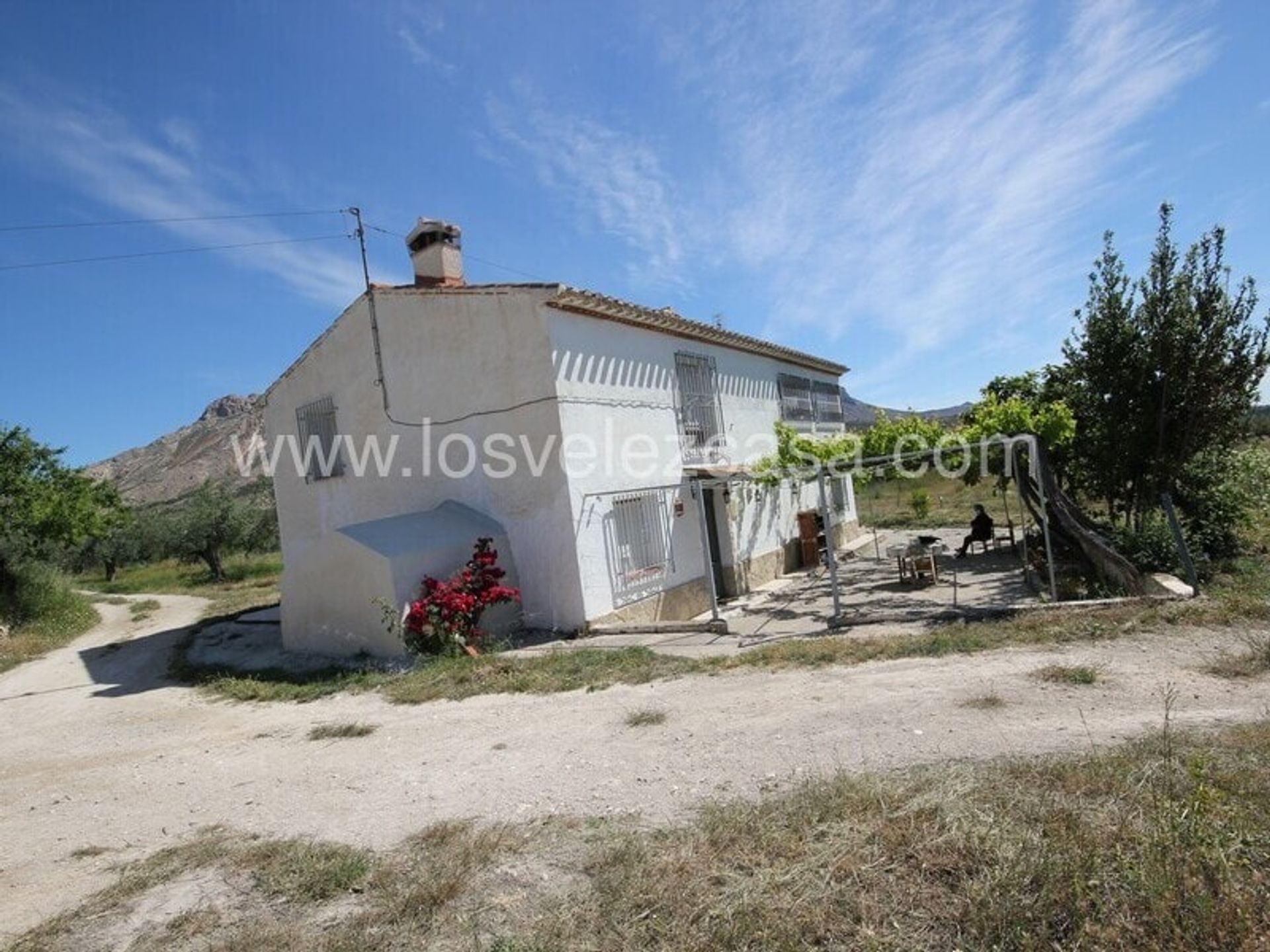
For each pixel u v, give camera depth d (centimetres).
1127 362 1022
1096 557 980
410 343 1188
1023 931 247
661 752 511
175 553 3400
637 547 1122
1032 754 414
